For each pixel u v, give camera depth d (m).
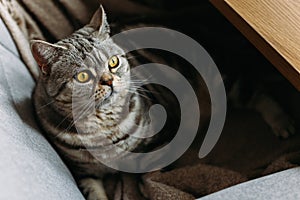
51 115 0.78
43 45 0.72
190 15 0.89
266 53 0.64
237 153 0.87
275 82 0.90
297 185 0.58
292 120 0.86
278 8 0.66
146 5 0.91
